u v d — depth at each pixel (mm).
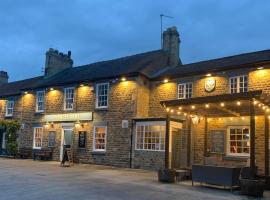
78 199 9648
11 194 10227
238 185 12133
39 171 16172
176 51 22812
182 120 18438
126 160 19422
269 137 15297
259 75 16141
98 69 23891
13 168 17250
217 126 17078
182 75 18969
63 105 23312
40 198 9688
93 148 21078
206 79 18047
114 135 20234
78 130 22000
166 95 19688
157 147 18281
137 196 10352
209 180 12539
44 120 24312
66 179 13594
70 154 21844
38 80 27984
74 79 23109
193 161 17453
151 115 20203
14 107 27438
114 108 20516
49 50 27641
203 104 13539
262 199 10664
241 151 16297
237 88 16891
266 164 13734
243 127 16344
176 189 11961
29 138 25312
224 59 19469
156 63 21578
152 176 15445
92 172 16328
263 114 15531
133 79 19969
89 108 21734
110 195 10375
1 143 27703
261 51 18719
